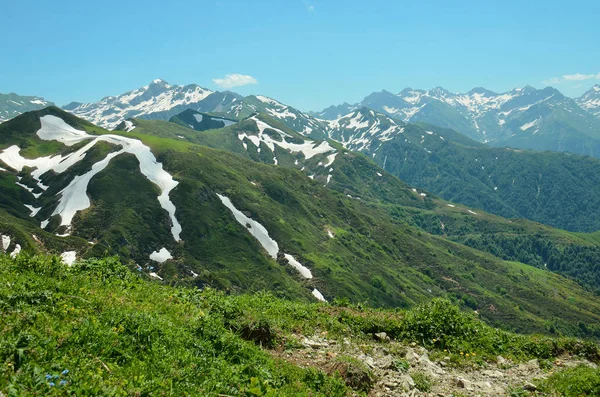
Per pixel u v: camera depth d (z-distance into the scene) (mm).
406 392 11680
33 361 7793
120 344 9289
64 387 7281
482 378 13828
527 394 12469
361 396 10930
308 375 11125
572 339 17906
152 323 10469
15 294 10227
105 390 7504
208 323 11875
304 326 15750
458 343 16297
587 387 12531
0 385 6938
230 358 10633
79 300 11094
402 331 16594
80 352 8555
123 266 16391
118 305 11664
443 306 17828
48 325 9219
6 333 8398
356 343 15094
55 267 13898
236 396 8883
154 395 7859
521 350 16906
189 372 9039
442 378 13234
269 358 11570
